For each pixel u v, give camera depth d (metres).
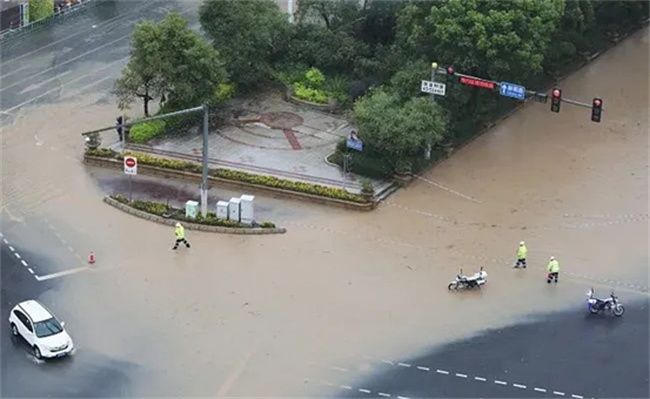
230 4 117.19
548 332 80.62
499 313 82.94
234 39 117.06
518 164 108.38
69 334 78.62
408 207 99.00
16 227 93.31
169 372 74.88
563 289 86.38
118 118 104.62
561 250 92.31
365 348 78.19
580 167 108.38
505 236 94.50
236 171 101.69
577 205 100.56
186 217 94.50
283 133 111.69
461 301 84.44
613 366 76.88
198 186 101.56
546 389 74.12
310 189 98.94
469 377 75.25
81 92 120.81
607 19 145.12
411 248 92.00
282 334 79.50
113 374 74.44
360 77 117.62
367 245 92.31
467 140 112.19
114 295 83.88
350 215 97.38
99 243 91.25
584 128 117.69
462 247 92.44
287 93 118.75
